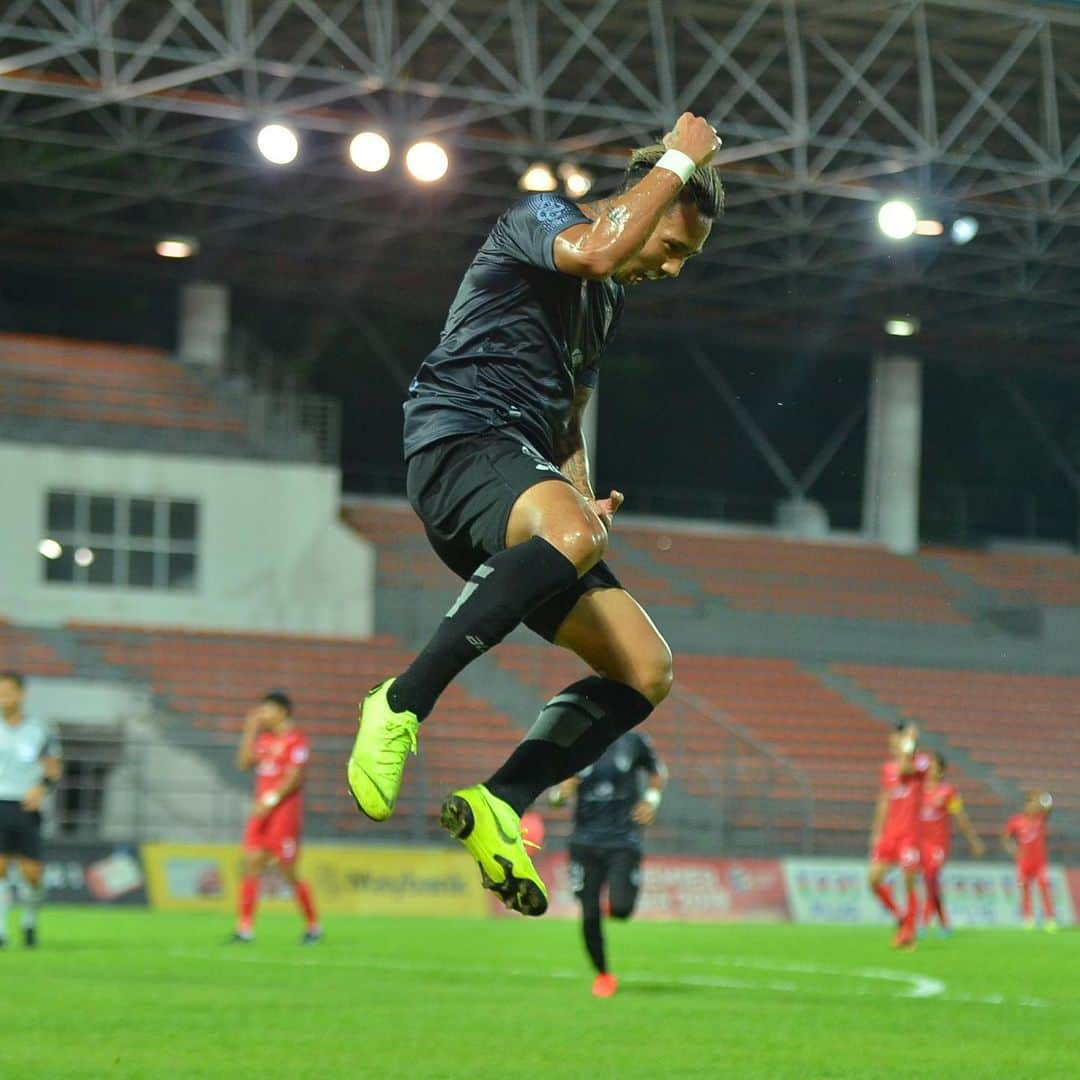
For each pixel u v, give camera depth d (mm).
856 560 56375
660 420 61188
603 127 44625
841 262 51125
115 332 56375
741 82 40312
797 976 19938
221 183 46750
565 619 6434
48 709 41094
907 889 26172
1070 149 45688
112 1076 10219
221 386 49781
